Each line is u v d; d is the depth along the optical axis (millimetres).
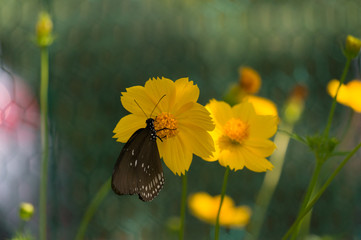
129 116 699
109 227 1530
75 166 1617
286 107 1135
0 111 1386
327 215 1585
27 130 1460
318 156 765
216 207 1027
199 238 1652
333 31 2031
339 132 1665
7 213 1379
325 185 706
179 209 1700
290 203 1728
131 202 1557
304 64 2029
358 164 1595
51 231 1050
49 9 989
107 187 971
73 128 1729
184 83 698
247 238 1184
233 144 719
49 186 1048
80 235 968
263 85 1834
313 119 1724
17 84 1746
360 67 1262
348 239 1581
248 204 1723
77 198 1552
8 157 1428
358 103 873
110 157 1721
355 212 1592
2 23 1824
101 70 2006
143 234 1560
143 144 707
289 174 1729
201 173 1766
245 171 1749
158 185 719
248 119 726
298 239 1005
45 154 941
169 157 698
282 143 1137
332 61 1878
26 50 1820
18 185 1440
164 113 699
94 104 1906
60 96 1810
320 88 1784
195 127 696
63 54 2006
